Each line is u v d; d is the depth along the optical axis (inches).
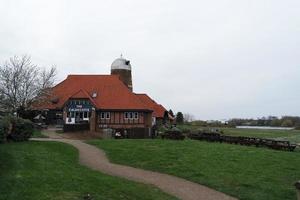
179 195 770.8
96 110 2506.2
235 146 1588.3
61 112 2564.0
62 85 2795.3
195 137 1989.4
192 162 1090.7
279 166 1086.4
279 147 1622.8
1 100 2114.9
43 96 2332.7
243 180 895.1
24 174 713.6
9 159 816.9
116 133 2140.7
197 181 895.7
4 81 2159.2
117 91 2711.6
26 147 1064.2
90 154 1204.5
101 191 689.6
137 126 2571.4
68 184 690.2
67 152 1168.2
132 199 685.3
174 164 1061.1
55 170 791.7
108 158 1157.1
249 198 768.3
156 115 3302.2
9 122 1147.3
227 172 975.6
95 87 2763.3
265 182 883.4
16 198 588.7
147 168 1030.4
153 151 1254.9
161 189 805.2
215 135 1915.6
